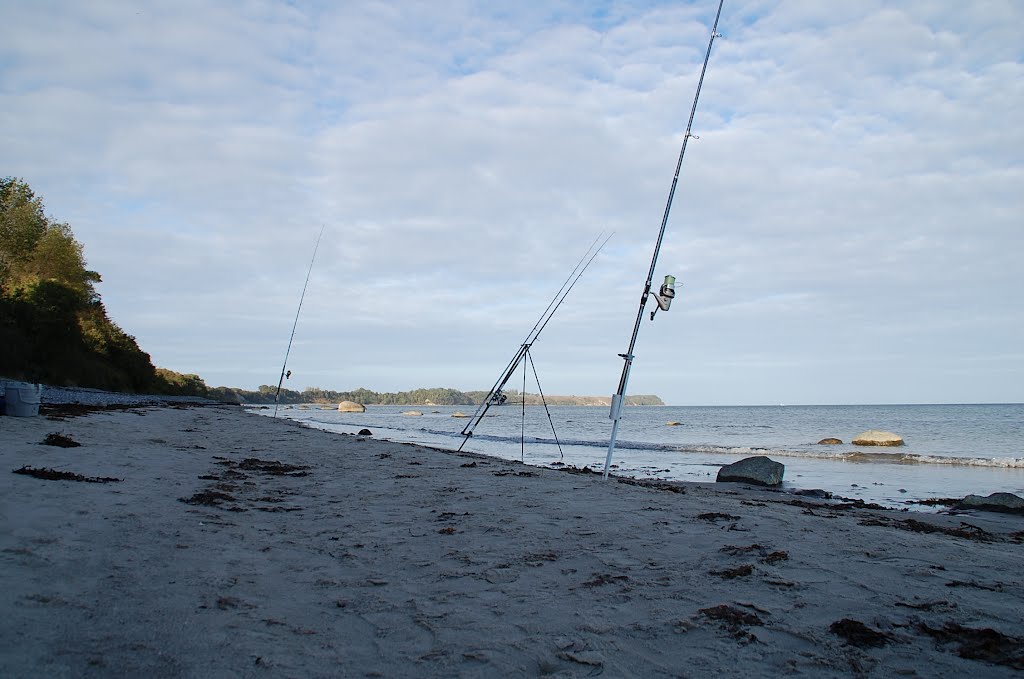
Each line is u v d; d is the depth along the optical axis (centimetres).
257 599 352
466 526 554
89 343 4272
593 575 412
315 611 341
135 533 465
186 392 7381
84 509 516
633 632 316
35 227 3581
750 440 3080
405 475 902
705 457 2027
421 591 379
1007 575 420
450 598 367
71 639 278
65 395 2431
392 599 364
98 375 4034
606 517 595
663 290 926
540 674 270
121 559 399
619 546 488
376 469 975
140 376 4962
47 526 454
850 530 566
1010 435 3212
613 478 1108
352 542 496
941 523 791
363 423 4375
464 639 306
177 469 816
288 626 316
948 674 270
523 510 629
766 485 1302
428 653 289
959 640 306
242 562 423
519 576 411
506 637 309
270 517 580
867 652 292
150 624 303
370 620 331
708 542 502
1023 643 300
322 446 1354
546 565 437
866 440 2634
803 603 356
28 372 3241
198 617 317
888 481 1436
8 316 3331
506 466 1112
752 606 349
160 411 2303
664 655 290
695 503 690
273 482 798
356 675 265
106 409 1959
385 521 574
